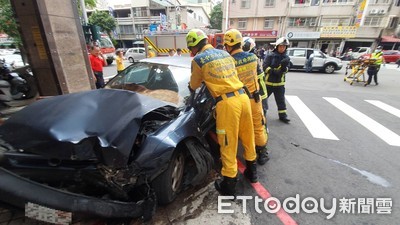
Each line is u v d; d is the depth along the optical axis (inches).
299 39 1009.5
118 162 59.9
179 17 1048.2
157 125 78.2
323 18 965.2
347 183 104.8
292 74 492.4
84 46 191.5
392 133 163.3
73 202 58.4
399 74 501.7
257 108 109.2
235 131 84.0
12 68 217.3
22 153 61.8
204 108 99.7
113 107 71.2
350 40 1016.2
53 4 161.2
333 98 268.7
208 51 85.3
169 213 82.7
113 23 1131.9
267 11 1004.6
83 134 59.9
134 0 1298.0
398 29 957.8
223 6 1058.1
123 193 65.2
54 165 60.9
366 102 250.8
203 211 84.6
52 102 74.2
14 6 154.5
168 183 78.2
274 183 103.7
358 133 163.2
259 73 124.5
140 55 802.2
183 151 88.4
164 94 105.7
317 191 98.8
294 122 184.7
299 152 134.0
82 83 192.2
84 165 61.2
